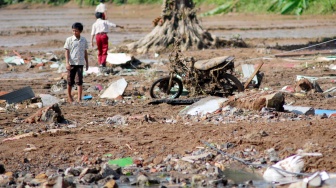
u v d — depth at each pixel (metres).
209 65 29.92
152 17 118.00
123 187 17.55
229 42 57.72
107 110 27.84
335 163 18.47
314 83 31.75
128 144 20.98
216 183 17.56
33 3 170.00
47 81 39.12
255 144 20.27
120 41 68.38
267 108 25.17
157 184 17.78
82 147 20.89
